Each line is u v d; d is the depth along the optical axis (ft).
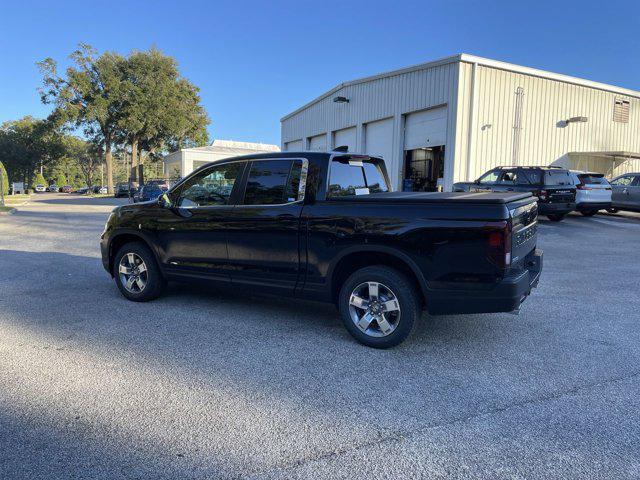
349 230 14.44
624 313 18.49
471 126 56.44
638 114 72.08
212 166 17.69
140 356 13.76
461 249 13.05
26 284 23.04
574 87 64.90
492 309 13.00
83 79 150.30
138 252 19.38
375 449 9.16
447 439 9.52
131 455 8.91
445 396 11.39
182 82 171.01
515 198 13.87
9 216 66.54
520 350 14.48
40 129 159.63
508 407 10.87
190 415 10.39
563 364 13.39
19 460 8.73
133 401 11.01
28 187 264.72
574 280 24.35
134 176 167.43
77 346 14.55
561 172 47.96
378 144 69.15
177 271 18.45
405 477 8.30
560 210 47.96
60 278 24.45
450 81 56.18
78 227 50.78
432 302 13.55
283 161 16.12
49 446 9.18
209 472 8.44
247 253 16.56
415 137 62.49
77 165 349.00
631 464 8.71
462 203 13.09
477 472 8.45
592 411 10.69
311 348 14.53
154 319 17.38
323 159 15.47
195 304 19.45
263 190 16.42
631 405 10.98
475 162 57.36
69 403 10.88
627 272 26.40
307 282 15.49
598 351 14.42
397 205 13.93
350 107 74.38
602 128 68.69
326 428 9.91
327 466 8.62
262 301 20.03
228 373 12.63
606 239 39.50
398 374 12.64
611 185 57.77
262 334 15.79
